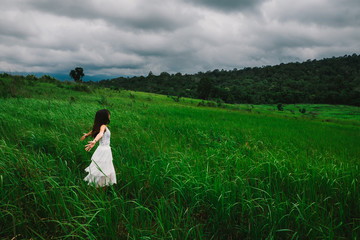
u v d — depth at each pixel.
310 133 11.78
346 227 2.64
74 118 7.96
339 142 9.49
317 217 2.67
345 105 118.12
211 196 2.96
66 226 2.42
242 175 3.60
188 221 2.70
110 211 2.47
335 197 3.26
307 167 4.02
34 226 2.39
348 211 2.99
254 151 5.52
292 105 117.19
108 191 3.39
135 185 3.47
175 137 6.73
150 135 6.45
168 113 14.46
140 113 12.81
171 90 125.19
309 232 2.40
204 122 11.03
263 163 3.93
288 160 4.41
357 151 7.54
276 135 8.93
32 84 21.84
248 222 2.68
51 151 4.60
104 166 3.32
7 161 3.08
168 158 4.18
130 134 6.42
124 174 3.73
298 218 2.61
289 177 3.71
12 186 2.77
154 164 3.79
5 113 7.52
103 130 3.38
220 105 43.72
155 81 169.62
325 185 3.56
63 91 21.81
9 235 2.27
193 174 3.42
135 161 4.27
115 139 5.98
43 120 7.28
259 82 196.12
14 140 4.97
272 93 141.25
